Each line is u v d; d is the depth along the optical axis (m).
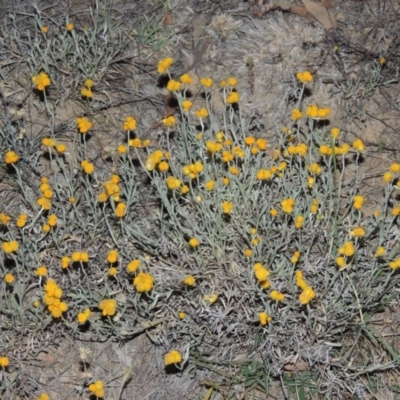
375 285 0.77
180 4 0.97
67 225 0.78
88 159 0.86
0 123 0.88
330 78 0.92
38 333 0.76
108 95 0.91
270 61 0.93
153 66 0.94
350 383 0.76
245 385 0.77
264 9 0.96
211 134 0.80
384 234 0.75
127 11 0.97
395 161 0.88
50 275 0.77
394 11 0.97
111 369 0.78
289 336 0.75
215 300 0.74
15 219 0.80
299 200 0.78
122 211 0.72
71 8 0.96
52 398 0.76
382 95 0.92
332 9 0.97
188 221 0.76
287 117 0.90
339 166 0.87
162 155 0.75
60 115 0.89
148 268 0.76
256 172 0.77
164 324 0.76
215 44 0.95
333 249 0.76
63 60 0.90
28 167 0.85
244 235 0.75
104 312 0.69
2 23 0.94
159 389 0.78
